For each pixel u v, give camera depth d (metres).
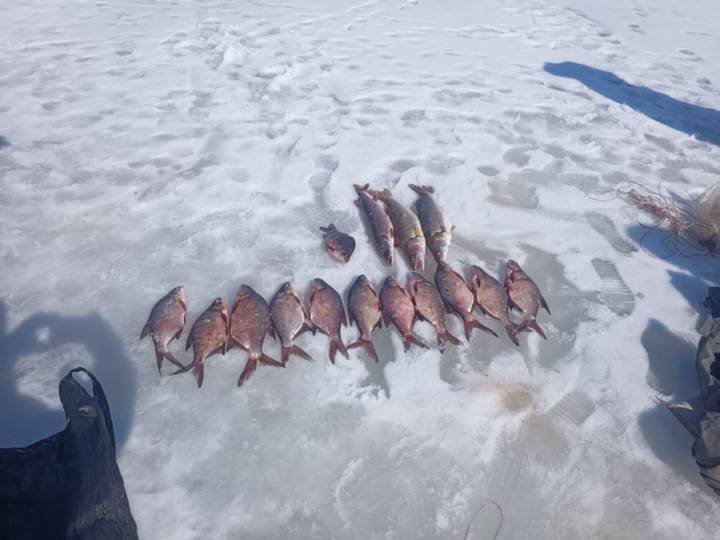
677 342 2.23
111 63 4.10
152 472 1.74
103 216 2.65
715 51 5.11
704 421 1.75
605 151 3.45
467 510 1.72
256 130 3.40
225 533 1.63
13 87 3.70
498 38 5.12
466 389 2.01
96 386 1.70
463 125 3.60
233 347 2.09
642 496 1.77
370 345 2.09
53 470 1.52
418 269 2.42
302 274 2.40
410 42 4.85
